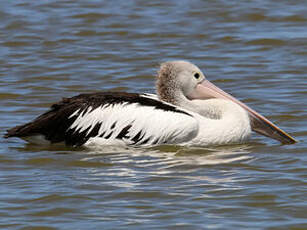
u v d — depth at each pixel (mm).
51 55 23172
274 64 21984
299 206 11062
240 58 22766
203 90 15922
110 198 11531
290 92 19047
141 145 15164
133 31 26031
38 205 11258
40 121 14992
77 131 15031
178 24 26906
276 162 13617
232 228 10234
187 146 15141
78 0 30406
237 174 12812
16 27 26438
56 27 26516
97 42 24719
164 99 15938
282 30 25797
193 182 12336
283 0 29969
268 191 11758
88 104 15164
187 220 10539
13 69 21578
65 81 20391
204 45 24297
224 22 27062
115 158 14070
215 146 15164
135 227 10289
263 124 15633
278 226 10305
